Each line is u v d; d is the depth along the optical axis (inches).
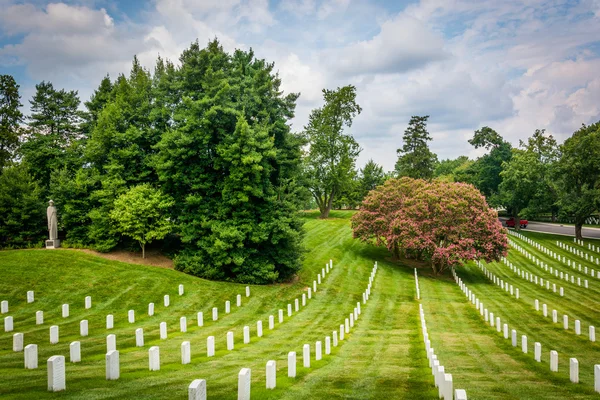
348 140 2898.6
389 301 1419.8
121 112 1533.0
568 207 2490.2
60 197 1476.4
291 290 1461.6
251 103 1503.4
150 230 1419.8
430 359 665.0
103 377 505.7
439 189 1915.6
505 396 506.6
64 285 1162.0
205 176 1444.4
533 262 2160.4
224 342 866.1
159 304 1168.2
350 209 3981.3
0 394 414.0
